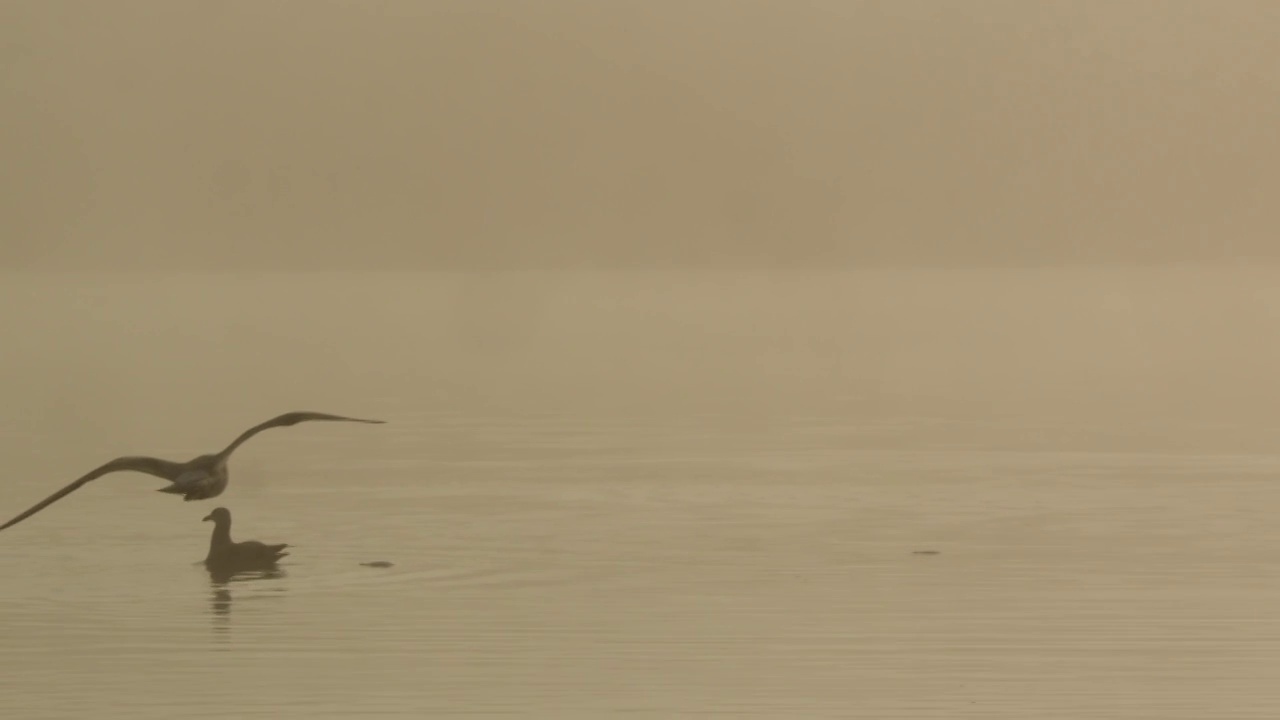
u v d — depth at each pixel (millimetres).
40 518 99875
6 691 65375
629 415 161500
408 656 69375
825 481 114500
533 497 107625
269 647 71125
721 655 69500
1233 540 91812
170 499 107125
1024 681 66000
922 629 73312
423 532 94938
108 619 75562
